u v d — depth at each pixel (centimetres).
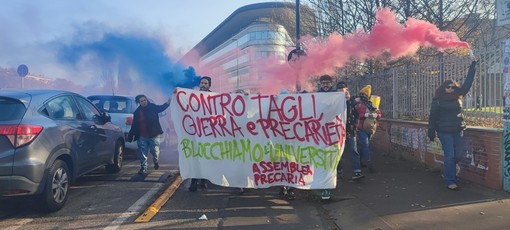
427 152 847
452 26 1145
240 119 661
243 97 662
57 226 543
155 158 880
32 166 544
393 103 1050
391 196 652
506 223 511
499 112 665
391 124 1027
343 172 851
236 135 662
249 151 659
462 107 743
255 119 656
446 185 687
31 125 555
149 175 865
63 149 619
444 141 681
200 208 626
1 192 529
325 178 635
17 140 538
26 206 628
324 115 639
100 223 555
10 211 605
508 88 621
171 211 610
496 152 642
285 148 651
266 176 657
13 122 546
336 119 637
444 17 1129
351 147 766
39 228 535
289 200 669
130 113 1081
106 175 866
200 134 673
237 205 643
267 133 654
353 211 593
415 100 941
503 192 632
